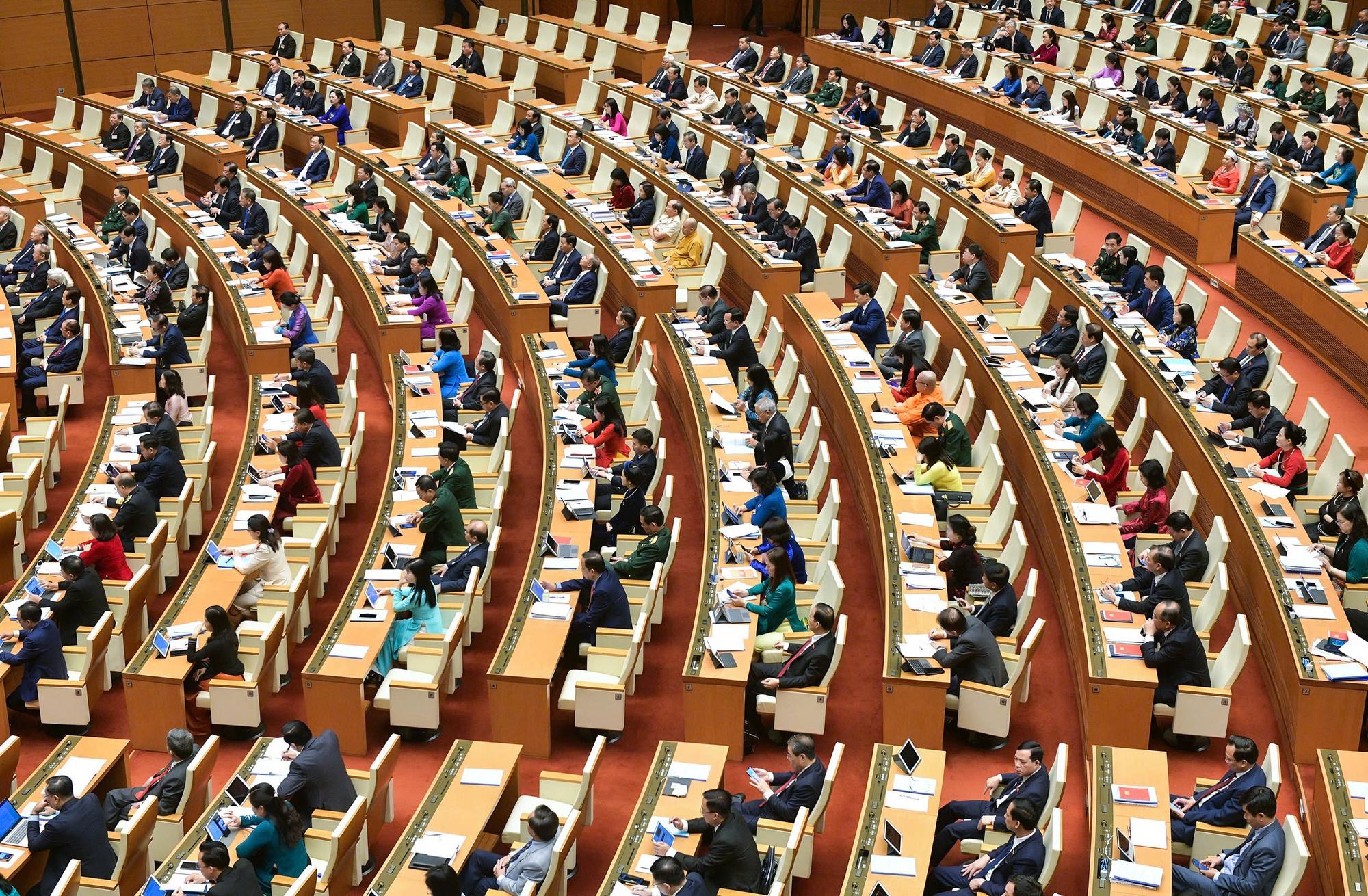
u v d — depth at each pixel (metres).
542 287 23.09
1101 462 17.02
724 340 20.52
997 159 27.11
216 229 25.75
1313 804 11.75
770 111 31.62
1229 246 23.69
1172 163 25.77
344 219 25.67
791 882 11.49
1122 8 35.19
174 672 13.44
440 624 14.18
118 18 37.69
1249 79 28.73
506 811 12.13
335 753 11.65
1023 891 9.45
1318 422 16.47
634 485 16.38
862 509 17.59
